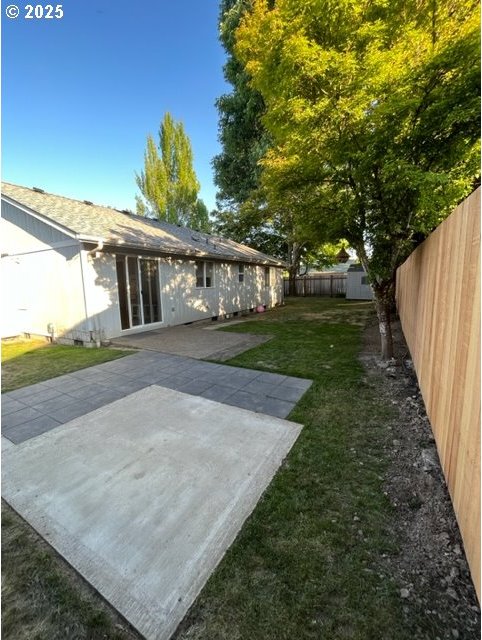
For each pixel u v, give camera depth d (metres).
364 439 2.77
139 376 4.61
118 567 1.59
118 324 7.40
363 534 1.77
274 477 2.28
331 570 1.56
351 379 4.23
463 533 1.57
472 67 2.81
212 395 3.83
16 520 1.91
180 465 2.43
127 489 2.16
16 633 1.31
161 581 1.51
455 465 1.82
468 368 1.66
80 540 1.75
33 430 3.02
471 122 3.14
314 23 3.77
